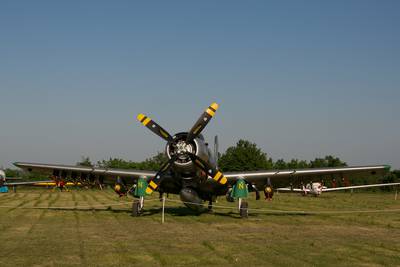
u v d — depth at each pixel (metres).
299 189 37.81
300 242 10.25
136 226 13.10
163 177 15.28
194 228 12.78
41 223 13.59
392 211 19.66
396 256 8.65
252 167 61.16
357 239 10.78
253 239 10.67
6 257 8.29
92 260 8.09
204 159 15.23
